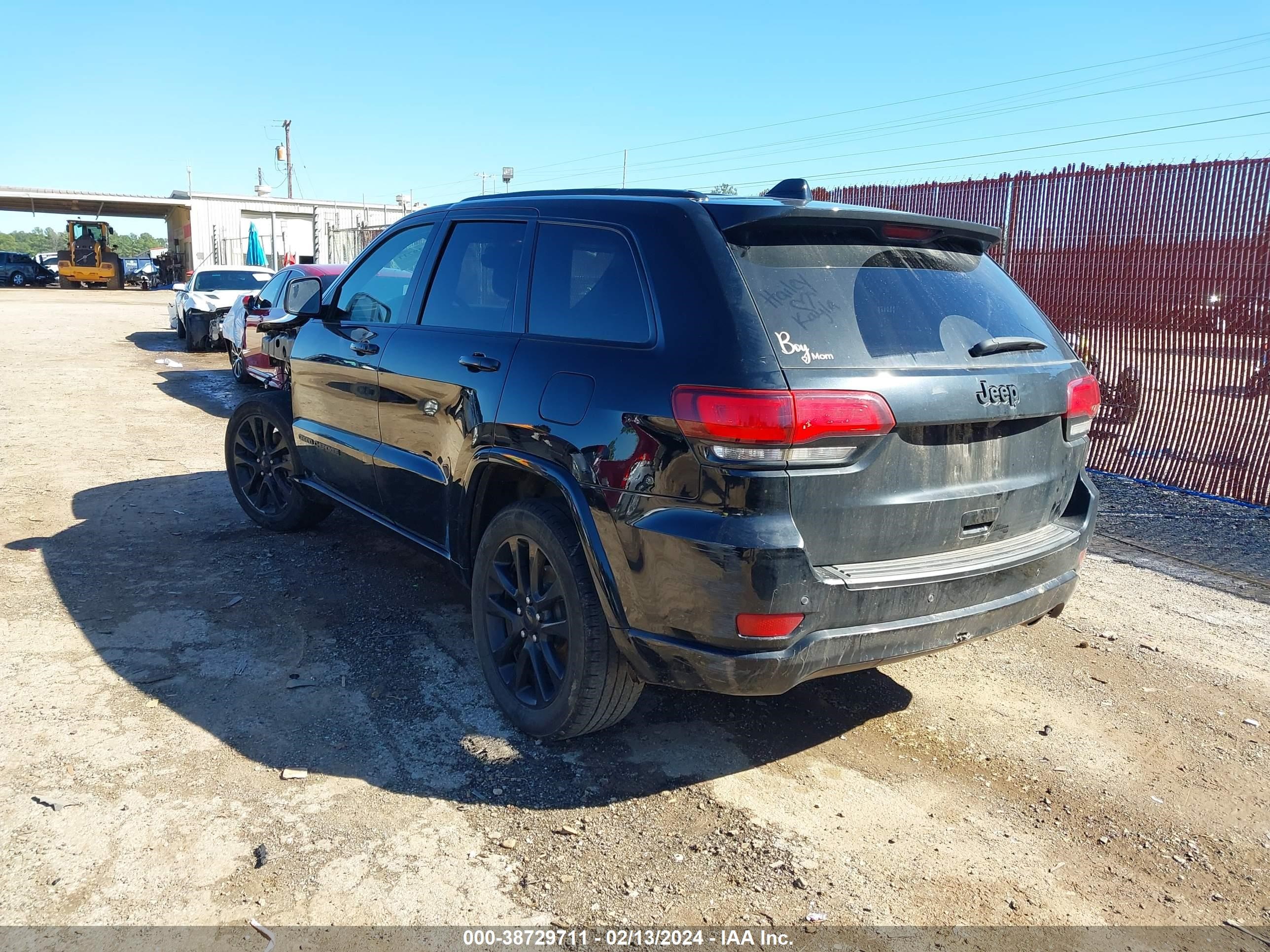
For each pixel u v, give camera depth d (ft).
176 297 60.80
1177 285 23.03
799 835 9.35
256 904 8.02
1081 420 10.86
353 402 14.40
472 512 11.71
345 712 11.39
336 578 15.88
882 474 8.78
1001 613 9.87
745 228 9.21
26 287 153.28
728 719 11.65
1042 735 11.51
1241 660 13.74
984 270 11.02
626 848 9.04
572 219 10.93
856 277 9.44
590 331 10.10
